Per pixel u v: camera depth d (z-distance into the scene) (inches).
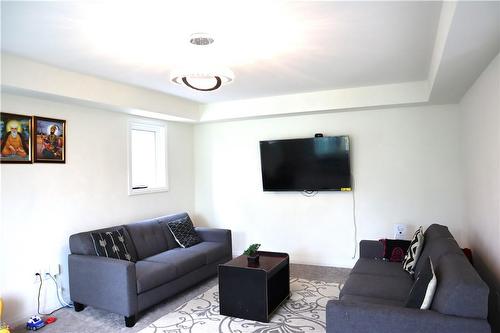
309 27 91.8
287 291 137.6
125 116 172.2
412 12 83.7
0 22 86.5
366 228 179.0
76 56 113.2
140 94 159.9
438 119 164.7
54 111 137.9
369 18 86.7
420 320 71.6
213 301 139.7
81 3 76.6
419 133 168.1
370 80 151.8
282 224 198.8
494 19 67.8
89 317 126.9
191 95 177.6
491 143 100.2
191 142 222.7
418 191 168.9
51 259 134.3
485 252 112.8
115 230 147.7
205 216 221.5
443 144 164.1
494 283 100.9
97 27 90.1
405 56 118.3
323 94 172.4
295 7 79.9
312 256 191.0
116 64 122.2
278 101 182.4
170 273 135.9
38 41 99.8
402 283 110.3
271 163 193.6
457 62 96.6
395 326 73.2
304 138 185.0
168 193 201.3
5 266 120.2
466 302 70.3
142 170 191.6
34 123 130.2
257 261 132.3
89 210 151.4
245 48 107.6
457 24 70.2
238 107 193.2
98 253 131.7
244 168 208.8
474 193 129.4
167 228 174.7
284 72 136.1
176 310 131.3
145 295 124.5
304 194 192.7
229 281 124.6
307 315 123.7
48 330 117.0
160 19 85.4
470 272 76.0
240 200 210.5
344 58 119.6
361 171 179.2
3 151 120.3
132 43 101.8
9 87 113.1
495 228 98.8
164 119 194.5
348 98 167.5
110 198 162.2
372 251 145.2
